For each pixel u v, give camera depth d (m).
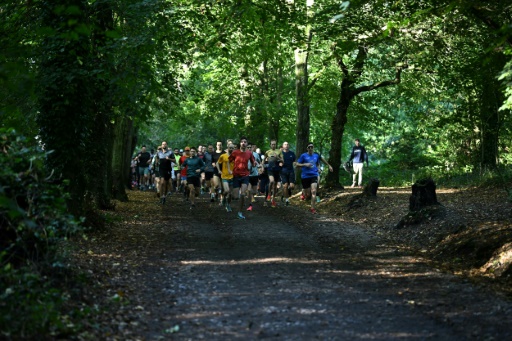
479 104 20.28
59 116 12.14
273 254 11.24
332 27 15.77
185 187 23.33
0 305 6.19
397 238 13.34
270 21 16.91
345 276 9.38
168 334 6.46
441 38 18.11
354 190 24.02
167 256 10.92
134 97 12.97
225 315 7.18
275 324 6.82
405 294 8.24
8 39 12.30
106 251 10.81
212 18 15.23
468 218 13.12
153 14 13.63
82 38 12.02
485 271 9.82
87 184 13.19
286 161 20.72
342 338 6.34
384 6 15.32
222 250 11.68
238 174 17.16
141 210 18.91
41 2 11.80
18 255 7.74
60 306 6.83
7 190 7.39
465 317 7.08
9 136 7.78
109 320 6.80
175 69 16.62
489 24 11.16
